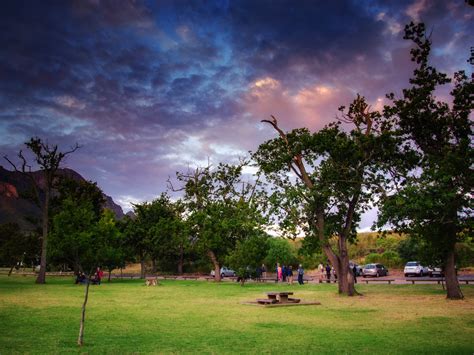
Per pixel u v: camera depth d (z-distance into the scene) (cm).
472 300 2578
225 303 2528
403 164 3083
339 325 1653
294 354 1131
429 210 2578
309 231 3350
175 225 6041
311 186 3278
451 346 1231
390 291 3394
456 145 2775
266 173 3384
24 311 2091
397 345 1248
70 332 1477
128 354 1132
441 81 2902
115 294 3231
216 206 5516
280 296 2500
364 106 3284
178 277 6750
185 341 1320
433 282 4472
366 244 8444
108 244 5106
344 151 3197
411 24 2938
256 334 1448
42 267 4819
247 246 4450
